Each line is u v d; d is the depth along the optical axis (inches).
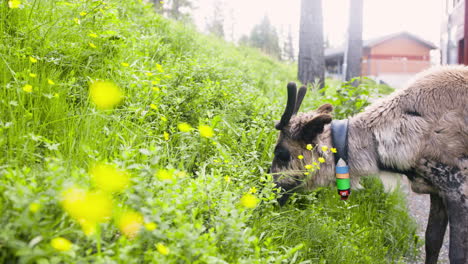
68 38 154.9
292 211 140.4
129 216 74.1
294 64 852.6
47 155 102.1
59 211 73.0
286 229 130.6
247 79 291.3
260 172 144.3
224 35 735.1
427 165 137.4
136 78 141.4
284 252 117.9
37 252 62.3
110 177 74.4
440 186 136.9
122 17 234.1
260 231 117.7
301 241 129.3
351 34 453.7
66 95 131.0
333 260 130.8
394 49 1836.9
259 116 181.9
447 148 135.0
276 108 197.0
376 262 146.4
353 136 146.3
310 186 150.6
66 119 118.5
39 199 68.6
